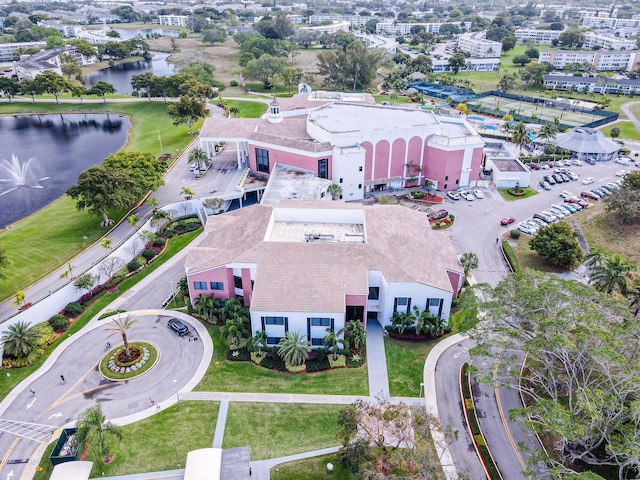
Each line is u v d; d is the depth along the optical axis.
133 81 192.38
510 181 119.19
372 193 116.19
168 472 49.72
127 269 83.75
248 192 115.62
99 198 90.06
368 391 60.12
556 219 102.56
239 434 54.28
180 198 105.75
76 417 56.50
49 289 77.50
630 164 135.38
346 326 66.44
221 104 187.62
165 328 70.88
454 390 60.50
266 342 66.81
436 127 115.44
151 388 60.53
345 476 49.47
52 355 65.94
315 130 113.56
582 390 45.47
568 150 141.00
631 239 96.25
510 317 60.97
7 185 125.88
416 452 46.09
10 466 50.72
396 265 69.38
